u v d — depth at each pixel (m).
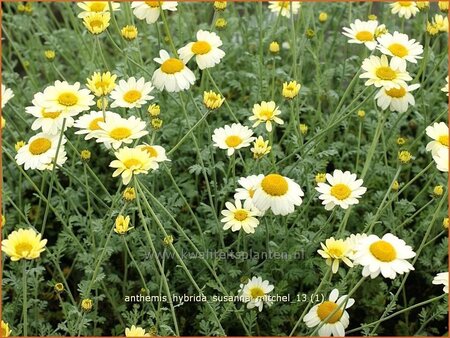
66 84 0.60
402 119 0.86
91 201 0.75
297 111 0.75
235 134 0.67
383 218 0.78
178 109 0.86
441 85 0.96
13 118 0.95
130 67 0.82
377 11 1.12
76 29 0.96
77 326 0.62
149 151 0.56
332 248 0.53
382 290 0.77
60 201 0.73
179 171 0.90
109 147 0.59
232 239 0.79
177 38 1.02
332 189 0.58
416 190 0.86
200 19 1.16
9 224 0.79
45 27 1.07
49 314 0.77
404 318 0.79
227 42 1.00
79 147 0.88
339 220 0.79
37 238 0.50
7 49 1.17
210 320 0.66
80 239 0.82
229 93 1.01
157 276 0.70
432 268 0.76
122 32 0.71
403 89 0.64
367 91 0.89
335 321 0.55
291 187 0.58
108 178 0.91
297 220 0.71
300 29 1.05
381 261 0.51
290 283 0.75
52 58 0.82
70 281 0.82
